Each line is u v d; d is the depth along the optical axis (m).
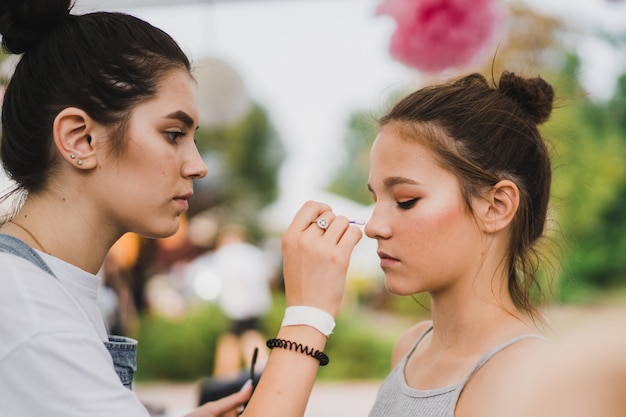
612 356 0.24
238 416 1.53
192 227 10.13
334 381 8.63
